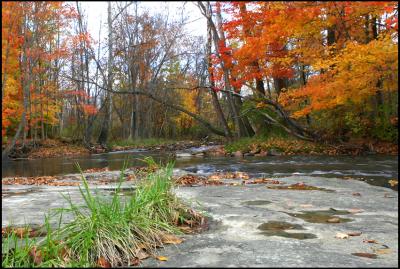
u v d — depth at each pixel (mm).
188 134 39781
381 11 11539
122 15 29422
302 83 19609
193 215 4152
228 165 11383
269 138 16891
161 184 4395
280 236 3428
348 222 3986
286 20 12227
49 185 8016
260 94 16484
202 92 34469
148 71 33500
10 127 23391
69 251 2980
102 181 8500
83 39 24438
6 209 4875
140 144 28406
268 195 5691
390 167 9922
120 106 38875
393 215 4348
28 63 18562
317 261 2689
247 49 14312
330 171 9375
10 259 2908
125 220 3416
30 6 16766
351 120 15125
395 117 15023
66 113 41281
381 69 11711
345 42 13008
